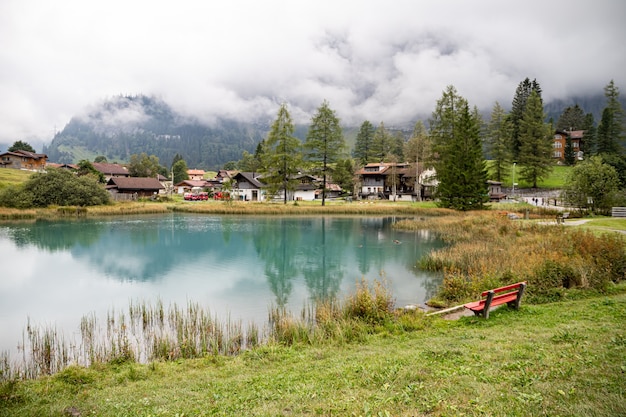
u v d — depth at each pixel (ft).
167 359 37.96
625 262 58.80
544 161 272.31
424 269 82.48
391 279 74.54
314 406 21.65
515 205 213.25
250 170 469.57
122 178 290.15
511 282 55.77
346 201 280.51
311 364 31.71
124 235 133.80
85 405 25.29
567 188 165.07
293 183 238.48
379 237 128.88
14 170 329.11
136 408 24.20
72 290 69.26
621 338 29.50
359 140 476.95
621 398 19.06
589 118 359.46
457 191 192.24
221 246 114.21
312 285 71.92
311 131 236.43
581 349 27.86
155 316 54.08
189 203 256.93
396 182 312.71
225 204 234.99
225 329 46.98
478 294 53.88
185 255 101.24
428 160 238.89
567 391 20.56
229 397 24.95
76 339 45.78
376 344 36.96
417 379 24.88
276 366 32.55
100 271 84.12
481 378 23.76
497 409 19.16
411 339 37.37
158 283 73.97
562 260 58.03
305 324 45.83
